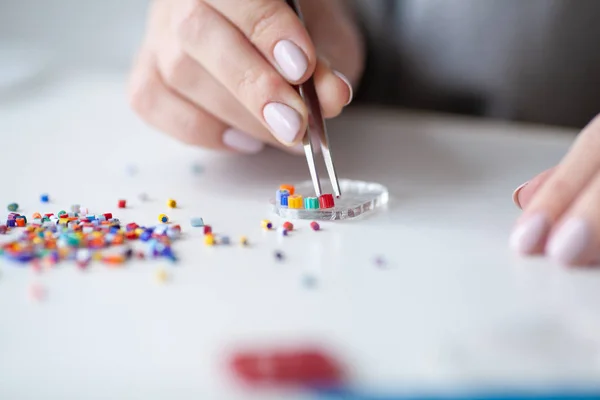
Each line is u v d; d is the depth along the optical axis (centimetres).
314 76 29
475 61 47
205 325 21
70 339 20
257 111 29
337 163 35
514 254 24
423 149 37
